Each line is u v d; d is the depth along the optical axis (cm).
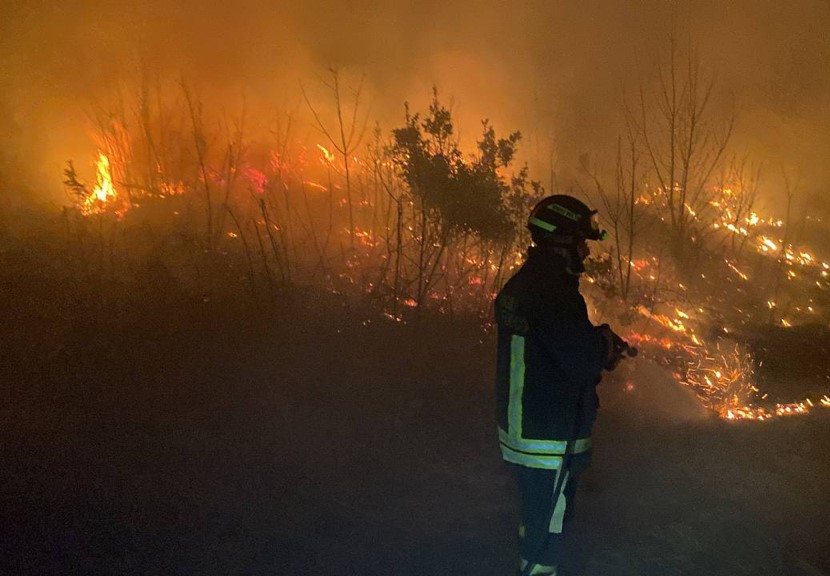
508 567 446
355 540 464
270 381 654
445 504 506
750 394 765
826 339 902
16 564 429
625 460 584
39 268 786
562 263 387
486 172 781
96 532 459
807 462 597
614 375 738
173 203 927
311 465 543
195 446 555
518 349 384
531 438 385
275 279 803
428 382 674
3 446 542
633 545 477
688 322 904
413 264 859
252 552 448
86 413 591
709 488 551
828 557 481
